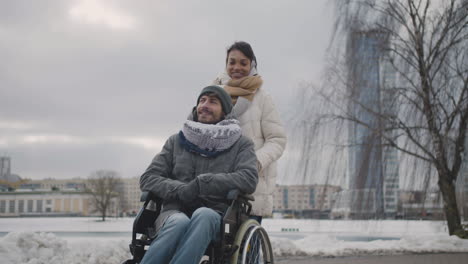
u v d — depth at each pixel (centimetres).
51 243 498
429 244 852
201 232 264
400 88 1071
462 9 1053
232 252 281
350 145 1123
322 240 877
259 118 385
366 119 1098
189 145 319
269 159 367
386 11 1129
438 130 1036
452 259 713
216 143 312
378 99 1084
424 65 1059
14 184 17375
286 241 767
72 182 18400
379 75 1105
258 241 315
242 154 315
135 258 289
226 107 328
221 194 299
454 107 1034
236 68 393
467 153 1033
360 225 1095
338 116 1136
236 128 316
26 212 13650
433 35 1069
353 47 1133
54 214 13150
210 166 314
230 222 286
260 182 372
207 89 329
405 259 712
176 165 320
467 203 1054
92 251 530
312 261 678
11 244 468
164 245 264
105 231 2525
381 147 1059
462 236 989
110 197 10150
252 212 368
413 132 1046
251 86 385
